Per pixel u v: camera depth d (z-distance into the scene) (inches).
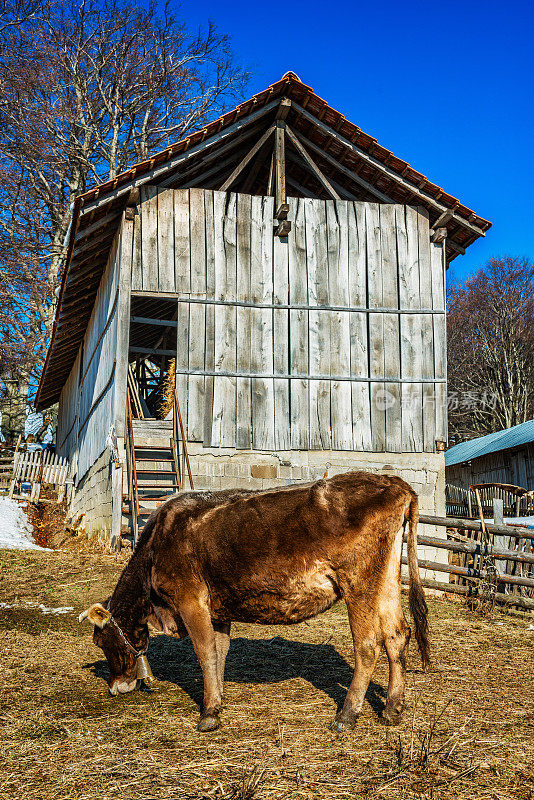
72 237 480.4
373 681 216.8
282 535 177.2
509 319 1830.7
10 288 1163.9
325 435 506.6
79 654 248.4
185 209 505.4
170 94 1264.8
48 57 1137.4
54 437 1562.5
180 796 135.6
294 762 152.0
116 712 187.0
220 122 481.1
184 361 490.6
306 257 524.7
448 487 1222.3
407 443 517.7
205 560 182.1
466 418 1908.2
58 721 179.3
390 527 177.2
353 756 155.6
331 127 513.7
